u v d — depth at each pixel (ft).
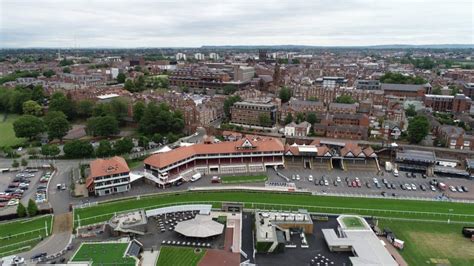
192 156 549.95
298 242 357.20
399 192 492.13
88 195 466.29
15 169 555.28
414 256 343.46
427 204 453.99
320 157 588.50
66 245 351.67
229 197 467.11
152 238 360.69
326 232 364.58
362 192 489.67
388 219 416.67
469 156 602.03
